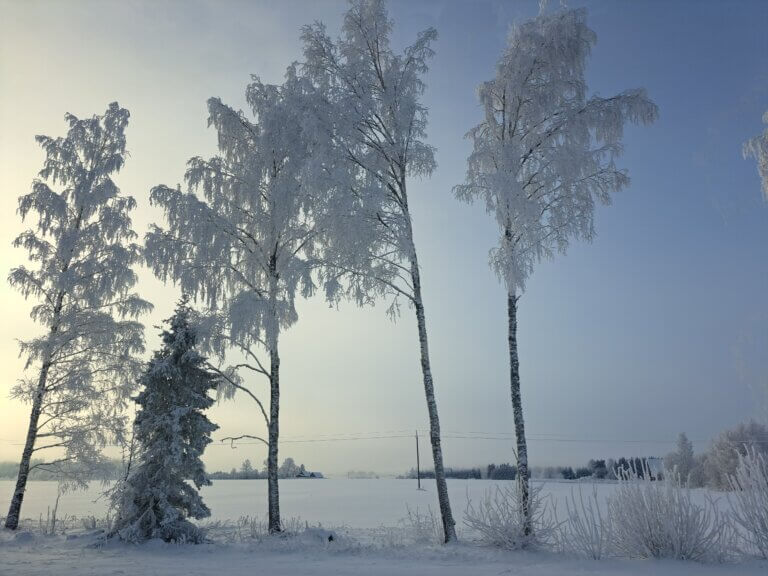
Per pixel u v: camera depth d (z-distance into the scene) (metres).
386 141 14.42
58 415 17.64
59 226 18.84
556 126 13.19
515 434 12.09
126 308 19.17
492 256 12.60
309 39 14.79
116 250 18.86
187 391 14.23
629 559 9.13
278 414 15.84
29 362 17.36
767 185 11.70
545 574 8.02
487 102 14.11
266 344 15.11
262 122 16.22
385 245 13.98
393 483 70.12
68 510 27.94
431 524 13.84
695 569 7.97
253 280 17.06
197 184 16.36
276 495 15.02
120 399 18.86
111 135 20.56
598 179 12.80
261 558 10.78
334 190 13.52
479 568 8.88
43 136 19.38
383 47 15.20
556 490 32.81
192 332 14.98
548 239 12.95
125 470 16.64
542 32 13.15
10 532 15.65
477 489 43.81
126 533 12.81
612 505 9.80
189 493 13.79
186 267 15.40
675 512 9.20
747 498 8.80
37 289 18.12
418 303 14.07
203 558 10.84
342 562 9.98
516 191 12.16
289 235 16.72
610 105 12.72
